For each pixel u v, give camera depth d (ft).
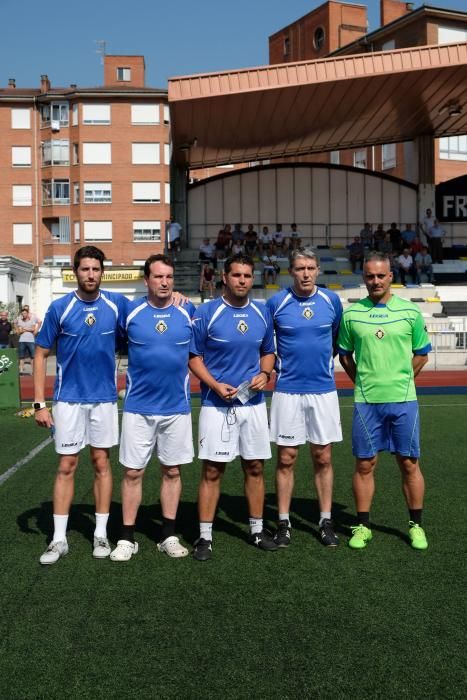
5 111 147.13
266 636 10.56
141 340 14.20
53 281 96.22
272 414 15.60
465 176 96.73
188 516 17.48
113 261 145.48
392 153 133.80
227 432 14.47
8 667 9.71
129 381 14.52
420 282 83.46
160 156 144.46
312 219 95.45
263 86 63.26
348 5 156.66
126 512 14.53
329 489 15.47
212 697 8.88
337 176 95.61
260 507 15.06
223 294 14.93
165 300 14.40
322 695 8.91
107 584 12.77
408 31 108.58
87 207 144.77
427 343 15.06
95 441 14.55
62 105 146.10
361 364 14.99
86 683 9.25
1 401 38.70
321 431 15.20
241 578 13.02
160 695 8.95
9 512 17.49
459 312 76.13
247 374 14.65
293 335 15.20
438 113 83.05
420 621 11.03
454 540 15.14
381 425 14.90
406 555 14.21
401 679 9.29
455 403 39.45
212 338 14.53
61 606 11.76
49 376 57.98
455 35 108.27
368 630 10.73
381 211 96.12
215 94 62.54
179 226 86.79
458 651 10.03
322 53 159.12
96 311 14.25
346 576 13.05
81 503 18.56
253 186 94.58
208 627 10.90
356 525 16.29
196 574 13.26
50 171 146.82
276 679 9.30
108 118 143.95
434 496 18.74
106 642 10.42
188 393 14.78
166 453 14.60
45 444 26.91
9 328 62.18
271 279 82.69
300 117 77.20
